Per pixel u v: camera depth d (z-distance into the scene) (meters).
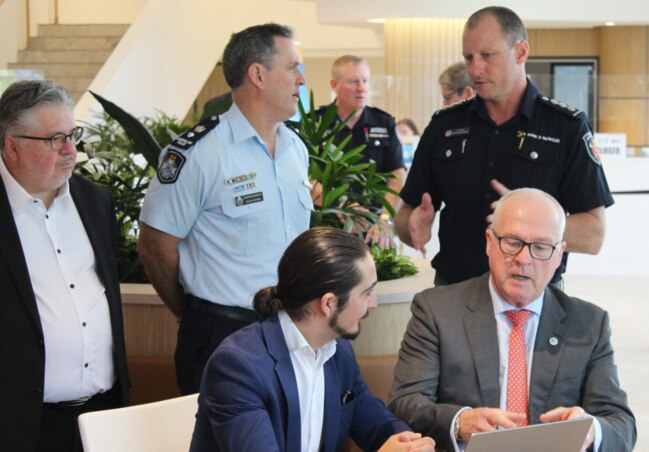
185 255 2.90
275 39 2.81
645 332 6.81
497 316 2.43
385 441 2.21
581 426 1.96
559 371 2.37
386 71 10.48
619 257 9.34
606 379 2.36
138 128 3.63
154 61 9.73
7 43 10.38
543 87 9.12
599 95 9.09
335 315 1.99
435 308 2.48
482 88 3.08
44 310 2.55
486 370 2.39
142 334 3.41
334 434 2.13
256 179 2.85
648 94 9.01
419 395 2.38
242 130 2.85
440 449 2.27
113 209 2.84
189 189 2.80
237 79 2.84
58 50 10.62
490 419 2.16
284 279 2.02
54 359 2.55
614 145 9.16
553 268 2.34
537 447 1.93
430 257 8.26
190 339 2.88
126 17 11.97
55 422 2.61
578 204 3.11
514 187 3.13
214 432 2.00
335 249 1.98
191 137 2.83
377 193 3.74
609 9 10.35
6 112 2.47
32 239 2.56
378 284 3.53
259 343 2.05
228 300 2.83
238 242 2.83
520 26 3.07
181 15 10.33
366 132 5.22
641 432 4.61
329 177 3.61
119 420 2.25
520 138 3.14
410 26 10.32
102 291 2.68
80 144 3.59
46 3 11.36
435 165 3.28
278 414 2.03
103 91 8.84
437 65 10.33
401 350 2.52
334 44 12.95
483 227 3.17
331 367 2.15
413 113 10.33
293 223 2.95
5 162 2.55
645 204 9.21
